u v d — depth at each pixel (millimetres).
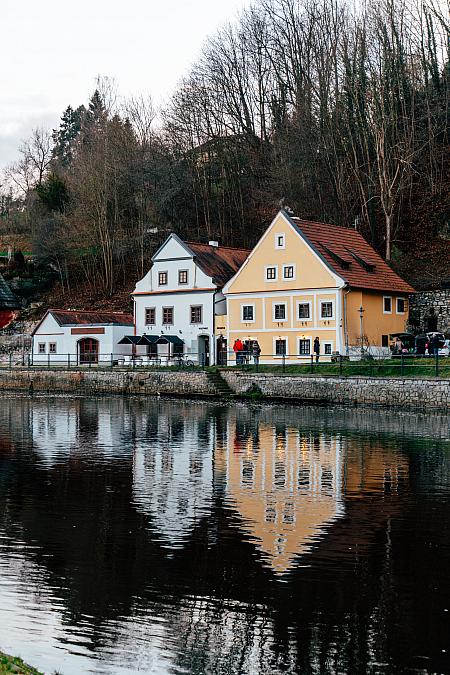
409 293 69438
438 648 14391
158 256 74375
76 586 17391
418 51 87375
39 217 108000
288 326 65438
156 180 96562
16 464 32250
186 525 22125
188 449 35594
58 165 136375
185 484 27625
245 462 31844
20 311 97938
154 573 18203
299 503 24547
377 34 82875
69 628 15242
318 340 61031
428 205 81688
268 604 16312
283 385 55875
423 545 20062
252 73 97875
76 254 100688
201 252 73875
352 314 63812
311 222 67750
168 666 13797
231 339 68750
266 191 91750
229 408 54031
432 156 83625
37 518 23141
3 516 23391
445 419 45031
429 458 32281
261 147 97000
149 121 103188
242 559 19031
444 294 68438
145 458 33344
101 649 14398
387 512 23328
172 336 72500
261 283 66938
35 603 16453
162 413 51781
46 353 78688
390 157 79688
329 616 15688
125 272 98625
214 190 99938
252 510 23656
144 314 75062
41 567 18656
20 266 105688
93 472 30203
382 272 68750
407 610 15945
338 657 14062
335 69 83000
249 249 89312
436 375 49062
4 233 124062
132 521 22625
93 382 68250
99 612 15961
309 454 33594
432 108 86000
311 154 84062
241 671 13586
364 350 61656
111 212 98750
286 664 13875
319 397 53719
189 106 98688
